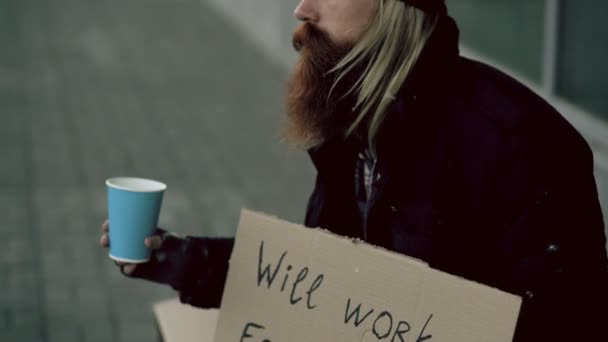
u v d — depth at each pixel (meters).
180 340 3.27
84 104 10.92
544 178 2.34
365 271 2.40
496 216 2.39
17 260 6.63
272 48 13.86
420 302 2.32
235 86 12.13
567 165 2.37
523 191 2.35
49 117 10.30
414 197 2.46
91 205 7.72
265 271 2.56
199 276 2.78
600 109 6.19
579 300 2.29
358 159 2.69
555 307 2.28
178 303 3.56
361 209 2.73
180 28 15.88
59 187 8.13
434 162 2.44
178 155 9.23
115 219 2.61
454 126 2.42
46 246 6.88
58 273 6.45
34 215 7.46
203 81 12.32
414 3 2.40
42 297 6.11
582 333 2.30
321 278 2.47
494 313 2.23
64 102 10.95
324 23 2.48
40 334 5.66
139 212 2.59
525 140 2.36
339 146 2.67
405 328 2.34
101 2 17.86
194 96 11.54
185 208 7.83
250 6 15.30
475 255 2.45
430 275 2.31
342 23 2.45
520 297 2.21
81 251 6.81
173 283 2.77
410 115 2.44
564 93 6.64
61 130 9.85
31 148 9.19
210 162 9.05
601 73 6.12
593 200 2.40
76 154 9.09
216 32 15.67
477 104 2.43
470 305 2.26
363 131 2.56
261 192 8.30
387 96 2.43
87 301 6.09
